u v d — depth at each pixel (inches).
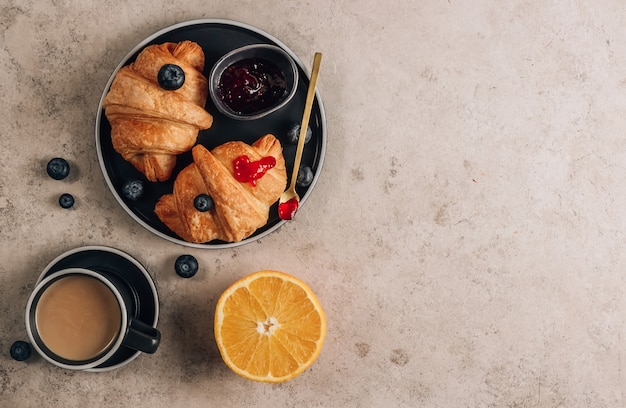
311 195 28.1
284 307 26.7
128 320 25.4
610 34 28.5
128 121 25.7
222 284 28.1
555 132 28.5
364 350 28.4
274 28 27.9
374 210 28.3
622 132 28.6
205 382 28.3
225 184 25.5
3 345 27.9
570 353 28.8
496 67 28.4
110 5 27.6
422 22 28.1
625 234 28.8
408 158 28.3
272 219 27.1
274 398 28.4
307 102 25.4
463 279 28.5
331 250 28.3
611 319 28.8
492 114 28.4
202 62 26.3
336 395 28.4
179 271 27.2
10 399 28.0
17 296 27.9
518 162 28.5
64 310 25.5
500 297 28.6
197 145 26.1
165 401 28.2
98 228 27.9
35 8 27.5
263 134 27.0
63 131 27.7
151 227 26.6
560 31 28.4
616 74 28.6
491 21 28.3
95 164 27.8
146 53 25.7
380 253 28.4
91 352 25.4
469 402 28.6
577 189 28.6
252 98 25.9
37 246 27.9
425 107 28.3
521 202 28.6
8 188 27.8
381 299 28.4
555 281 28.7
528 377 28.7
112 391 28.1
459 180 28.4
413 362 28.5
